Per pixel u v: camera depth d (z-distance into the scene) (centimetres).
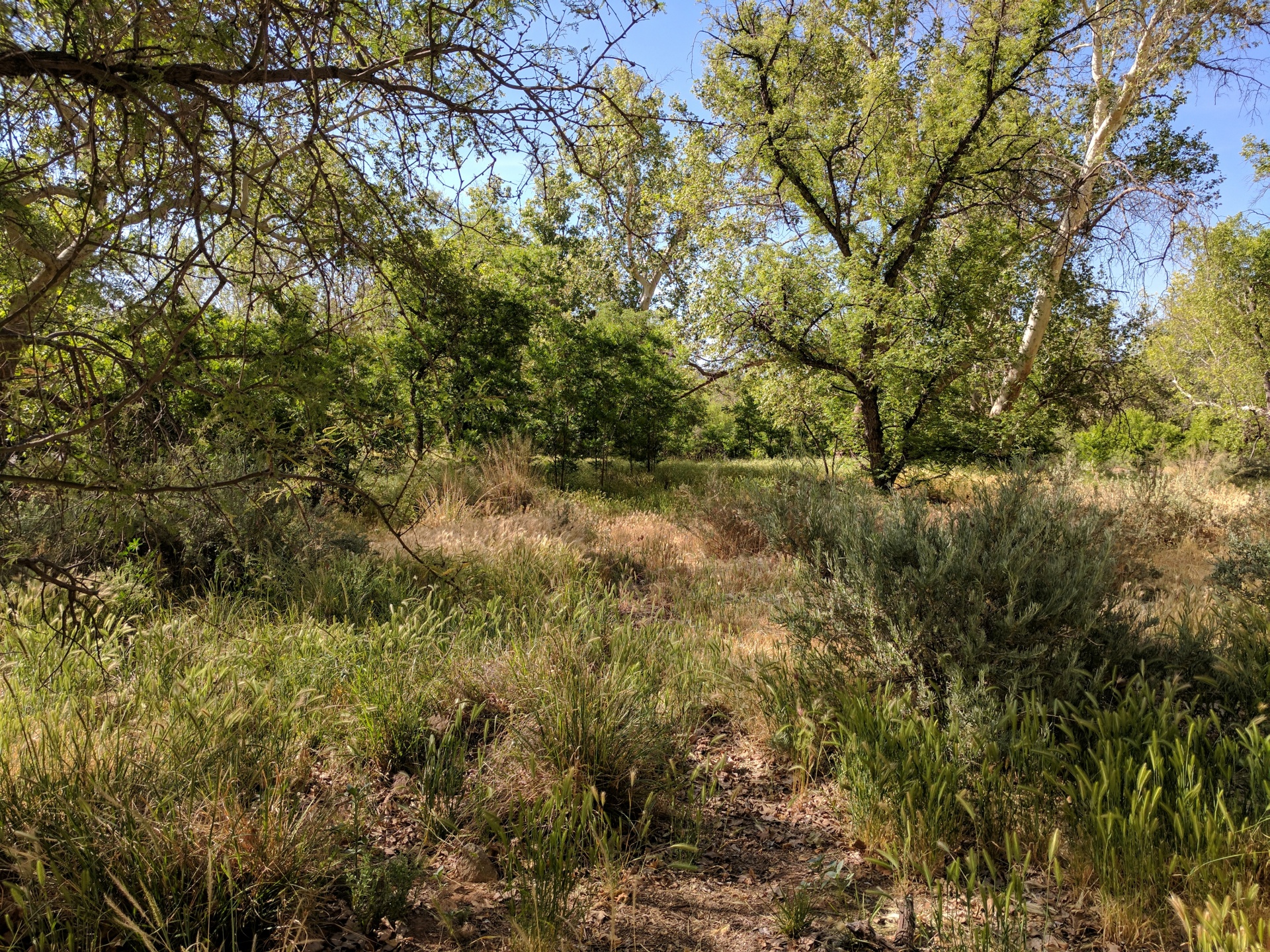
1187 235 1326
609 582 683
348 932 226
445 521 755
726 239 1213
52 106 209
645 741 330
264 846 233
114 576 416
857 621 402
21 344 200
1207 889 233
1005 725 325
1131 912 235
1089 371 1375
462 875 260
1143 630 393
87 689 327
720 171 1208
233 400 187
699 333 1214
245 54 210
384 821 288
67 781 237
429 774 302
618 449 1551
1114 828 256
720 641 483
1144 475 945
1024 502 463
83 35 184
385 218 253
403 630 414
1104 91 1477
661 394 1552
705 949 232
